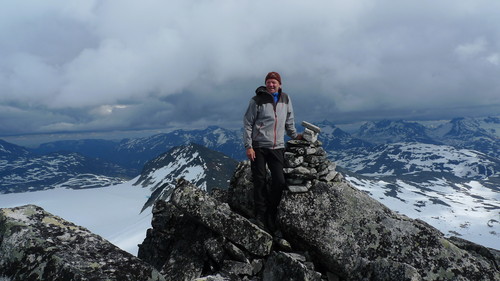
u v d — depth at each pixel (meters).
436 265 2.98
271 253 3.20
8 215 2.23
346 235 3.29
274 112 3.54
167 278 3.18
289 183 3.70
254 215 3.86
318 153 3.72
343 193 3.59
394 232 3.25
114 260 2.01
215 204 3.34
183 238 3.59
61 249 1.95
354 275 2.88
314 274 2.89
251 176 4.04
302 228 3.36
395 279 2.55
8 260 1.94
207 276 2.94
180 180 3.46
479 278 2.89
